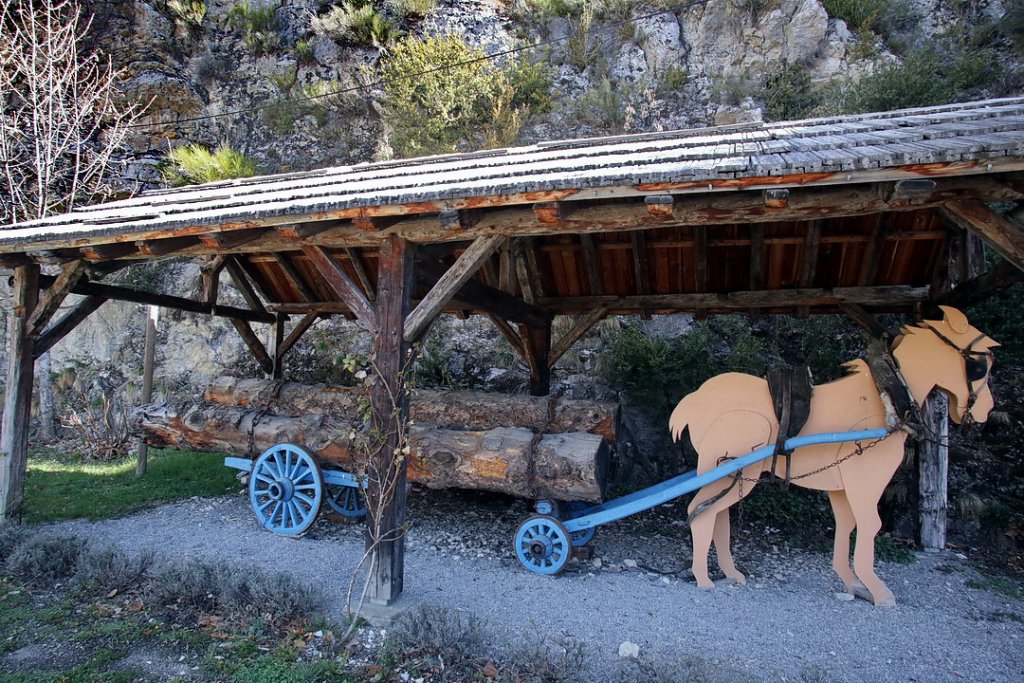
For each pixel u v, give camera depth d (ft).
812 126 17.02
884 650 12.41
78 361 37.17
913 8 37.40
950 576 17.07
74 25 34.96
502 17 42.32
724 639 12.67
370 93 40.22
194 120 41.63
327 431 19.39
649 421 26.45
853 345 26.71
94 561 14.76
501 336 32.37
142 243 15.03
